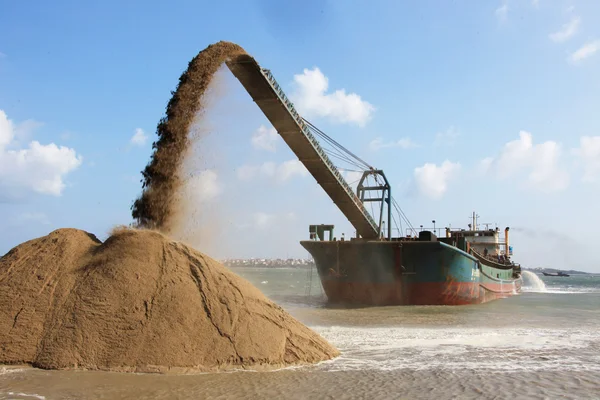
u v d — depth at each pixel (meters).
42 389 10.67
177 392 10.76
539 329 22.45
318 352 14.66
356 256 38.31
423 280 37.06
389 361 14.64
